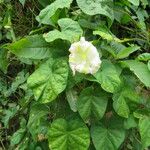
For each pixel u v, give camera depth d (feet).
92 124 1.15
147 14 1.62
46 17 1.15
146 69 1.15
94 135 1.14
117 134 1.15
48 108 1.20
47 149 1.23
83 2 1.18
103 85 1.08
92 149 1.18
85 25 1.21
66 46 1.15
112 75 1.10
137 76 1.13
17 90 1.54
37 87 1.08
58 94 1.11
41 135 1.21
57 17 1.19
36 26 1.53
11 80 1.59
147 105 1.22
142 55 1.20
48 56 1.13
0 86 1.58
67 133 1.12
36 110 1.22
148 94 1.27
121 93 1.16
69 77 1.10
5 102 1.56
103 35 1.12
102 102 1.13
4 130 1.55
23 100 1.43
